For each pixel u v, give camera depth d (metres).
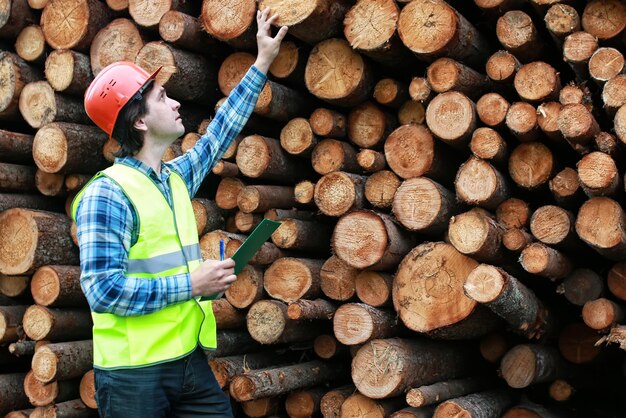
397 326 3.70
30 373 4.20
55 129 4.34
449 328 3.39
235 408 4.18
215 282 2.52
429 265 3.42
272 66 4.04
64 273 4.23
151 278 2.48
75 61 4.37
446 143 3.58
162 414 2.56
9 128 4.93
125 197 2.56
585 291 3.41
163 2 4.18
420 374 3.53
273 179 4.19
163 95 2.81
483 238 3.22
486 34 3.93
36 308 4.20
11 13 4.56
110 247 2.47
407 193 3.53
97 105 2.74
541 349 3.58
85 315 4.39
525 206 3.45
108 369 2.54
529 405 3.73
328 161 3.94
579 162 3.08
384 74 3.96
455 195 3.65
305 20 3.55
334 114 3.91
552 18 3.34
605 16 3.26
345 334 3.57
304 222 4.07
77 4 4.41
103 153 4.49
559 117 3.12
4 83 4.61
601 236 3.10
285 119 4.14
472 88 3.58
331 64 3.79
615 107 3.09
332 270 3.85
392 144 3.67
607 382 4.04
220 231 4.08
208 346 2.71
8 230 4.34
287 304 3.90
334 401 3.84
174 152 4.33
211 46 4.30
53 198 4.80
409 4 3.46
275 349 4.31
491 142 3.38
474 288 3.13
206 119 4.43
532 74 3.36
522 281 3.61
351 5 3.79
